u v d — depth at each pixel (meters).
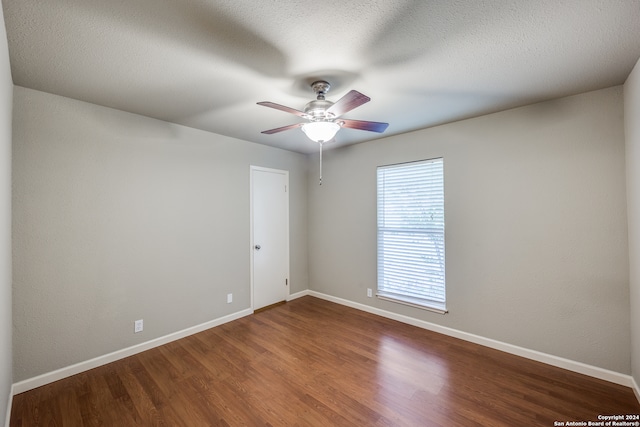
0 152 1.32
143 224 2.74
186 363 2.50
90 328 2.41
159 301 2.85
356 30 1.46
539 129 2.46
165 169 2.90
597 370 2.22
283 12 1.32
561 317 2.38
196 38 1.52
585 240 2.27
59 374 2.24
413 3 1.26
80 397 2.04
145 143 2.75
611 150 2.15
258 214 3.85
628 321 2.10
